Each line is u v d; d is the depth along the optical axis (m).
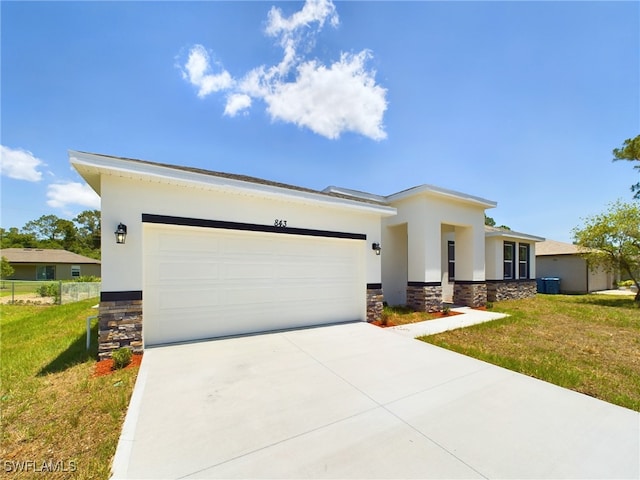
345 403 3.85
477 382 4.59
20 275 32.69
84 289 18.34
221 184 6.49
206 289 6.80
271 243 7.70
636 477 2.53
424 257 11.02
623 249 15.19
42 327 8.98
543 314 11.31
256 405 3.76
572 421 3.47
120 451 2.82
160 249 6.33
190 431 3.17
